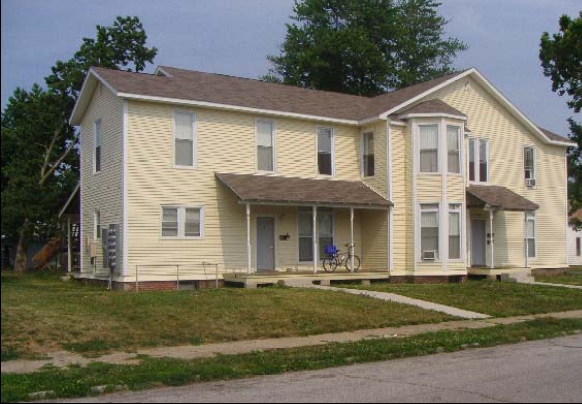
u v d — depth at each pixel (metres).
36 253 43.31
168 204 23.11
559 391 9.30
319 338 14.57
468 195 27.88
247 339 14.38
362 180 27.47
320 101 28.25
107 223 23.67
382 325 16.41
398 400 8.76
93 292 19.38
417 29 53.72
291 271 25.61
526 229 30.83
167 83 24.38
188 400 8.96
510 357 12.47
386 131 26.33
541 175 31.84
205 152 24.02
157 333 14.23
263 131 25.48
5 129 35.28
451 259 26.11
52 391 9.35
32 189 33.88
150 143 22.92
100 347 12.94
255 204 23.69
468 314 18.42
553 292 22.83
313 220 24.33
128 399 9.10
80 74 34.97
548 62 34.81
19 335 13.32
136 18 37.25
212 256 23.91
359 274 25.09
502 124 30.36
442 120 26.03
